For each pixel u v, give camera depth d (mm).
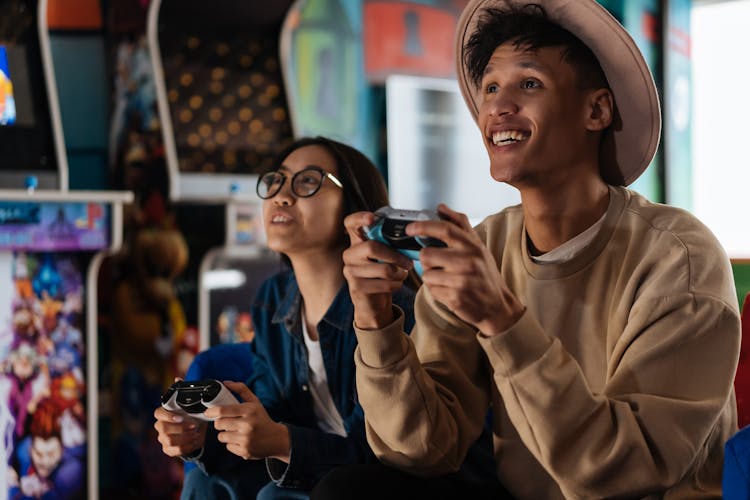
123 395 3699
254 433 1563
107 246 3029
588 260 1342
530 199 1354
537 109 1297
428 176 4719
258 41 3688
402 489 1304
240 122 3580
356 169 1867
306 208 1795
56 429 3057
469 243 1108
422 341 1443
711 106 6219
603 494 1172
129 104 3574
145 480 3604
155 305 3531
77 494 3105
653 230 1317
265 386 1896
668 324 1222
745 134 6145
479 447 1588
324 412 1857
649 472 1148
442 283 1123
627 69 1330
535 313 1371
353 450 1650
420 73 4797
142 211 3570
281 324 1898
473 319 1154
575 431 1164
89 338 3125
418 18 4785
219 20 3570
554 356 1166
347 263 1239
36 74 3086
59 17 3684
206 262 3320
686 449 1160
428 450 1309
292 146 1901
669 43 5773
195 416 1613
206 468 1713
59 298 3059
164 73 3479
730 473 1085
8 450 2939
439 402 1331
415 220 1161
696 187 6254
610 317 1321
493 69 1347
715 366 1205
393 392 1290
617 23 1289
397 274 1216
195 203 3357
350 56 4555
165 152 3367
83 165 3736
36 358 3010
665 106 5754
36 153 3059
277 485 1648
